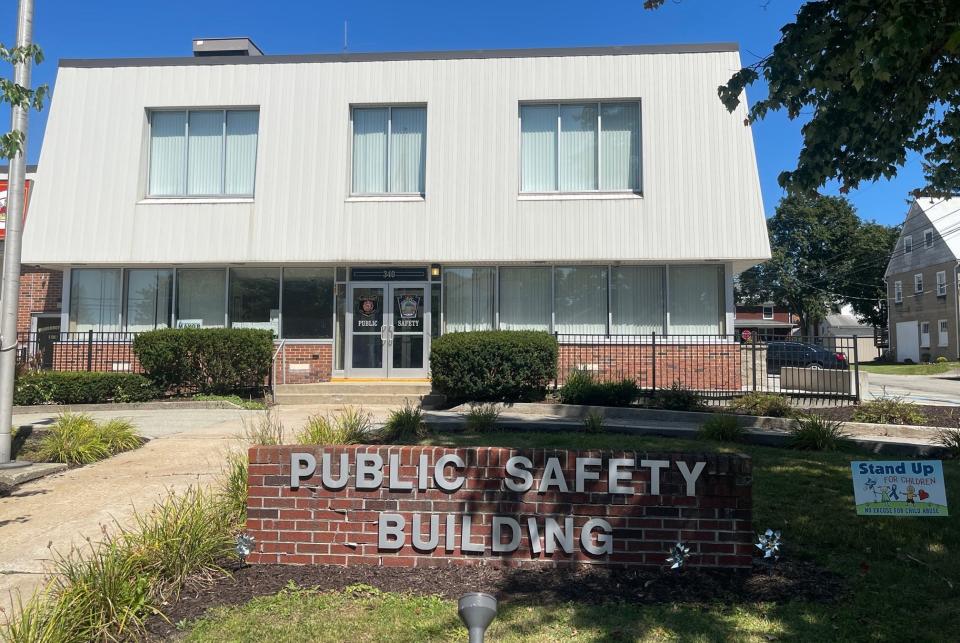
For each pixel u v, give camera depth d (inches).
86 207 641.0
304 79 649.0
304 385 593.6
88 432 341.1
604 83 631.8
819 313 2078.0
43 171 644.1
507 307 641.0
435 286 644.1
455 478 198.7
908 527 218.8
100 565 176.7
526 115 644.1
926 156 295.3
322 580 188.7
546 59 637.3
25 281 795.4
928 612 165.8
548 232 622.8
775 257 2075.5
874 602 171.2
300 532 200.5
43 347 647.1
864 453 331.9
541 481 196.1
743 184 614.9
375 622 163.3
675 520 193.2
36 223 637.3
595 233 619.8
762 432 370.9
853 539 211.3
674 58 629.0
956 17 201.5
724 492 193.0
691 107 624.1
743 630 157.5
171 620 166.9
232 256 634.2
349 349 644.1
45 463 315.6
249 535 201.3
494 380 507.5
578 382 508.4
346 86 647.1
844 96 256.7
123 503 262.1
